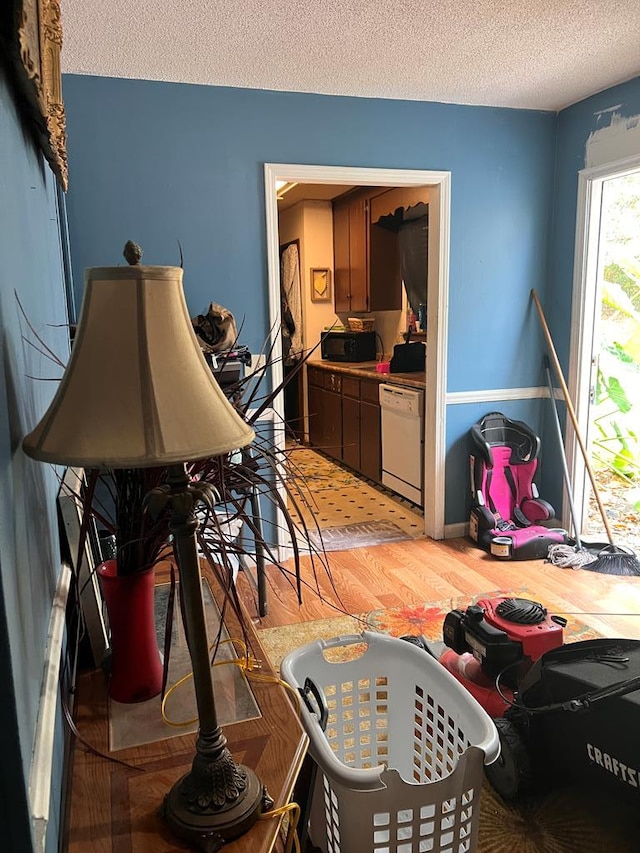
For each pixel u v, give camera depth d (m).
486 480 3.68
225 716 1.04
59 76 1.32
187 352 0.79
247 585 3.17
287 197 5.88
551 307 3.78
